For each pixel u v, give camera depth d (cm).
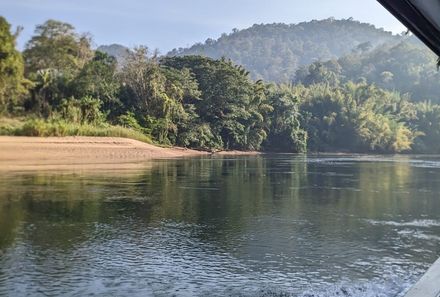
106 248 722
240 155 4322
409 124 6581
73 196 1200
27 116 2439
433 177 2128
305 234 854
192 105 4412
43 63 2608
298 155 4756
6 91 2244
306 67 10050
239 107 4812
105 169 2012
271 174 2133
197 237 812
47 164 2027
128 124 3541
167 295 535
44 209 1011
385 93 6794
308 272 627
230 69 4766
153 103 3953
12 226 846
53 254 681
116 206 1088
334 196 1390
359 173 2325
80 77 2881
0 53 2097
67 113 2694
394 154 6025
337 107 6062
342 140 6031
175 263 654
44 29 2562
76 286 555
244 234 843
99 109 3206
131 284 567
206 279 590
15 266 621
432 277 399
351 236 845
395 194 1459
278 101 5275
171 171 2112
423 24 215
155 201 1187
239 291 553
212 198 1278
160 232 841
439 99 7756
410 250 750
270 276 607
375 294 551
